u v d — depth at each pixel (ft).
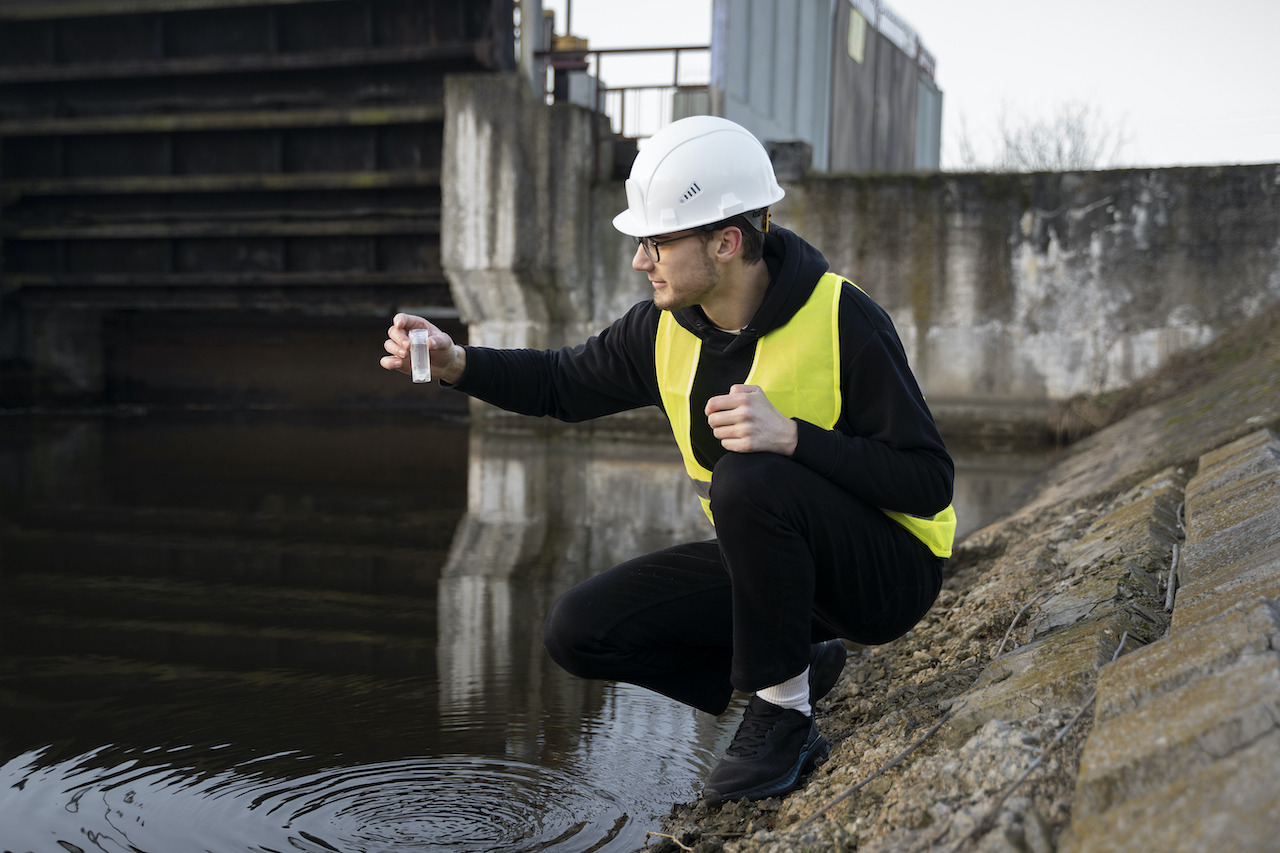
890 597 6.00
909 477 5.55
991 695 5.59
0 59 44.65
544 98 38.55
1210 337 32.14
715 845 5.51
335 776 7.06
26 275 44.37
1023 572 9.66
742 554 5.49
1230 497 8.43
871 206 34.81
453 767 7.23
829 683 7.02
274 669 9.78
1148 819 3.28
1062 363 33.68
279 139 41.93
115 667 9.82
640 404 6.93
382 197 41.39
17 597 12.84
